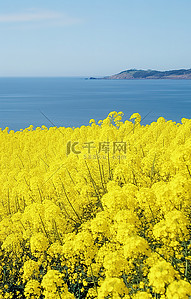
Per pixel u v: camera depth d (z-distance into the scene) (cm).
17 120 8056
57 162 1152
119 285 434
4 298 736
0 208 1071
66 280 695
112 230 598
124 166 886
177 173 786
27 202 1036
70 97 18750
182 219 509
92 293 593
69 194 936
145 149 1181
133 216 585
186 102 13300
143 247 473
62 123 6844
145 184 888
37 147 1927
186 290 380
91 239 563
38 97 19538
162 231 520
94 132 1697
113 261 491
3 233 899
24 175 1167
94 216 876
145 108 10388
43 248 686
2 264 823
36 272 691
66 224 823
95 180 979
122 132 1538
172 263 558
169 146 1233
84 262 612
